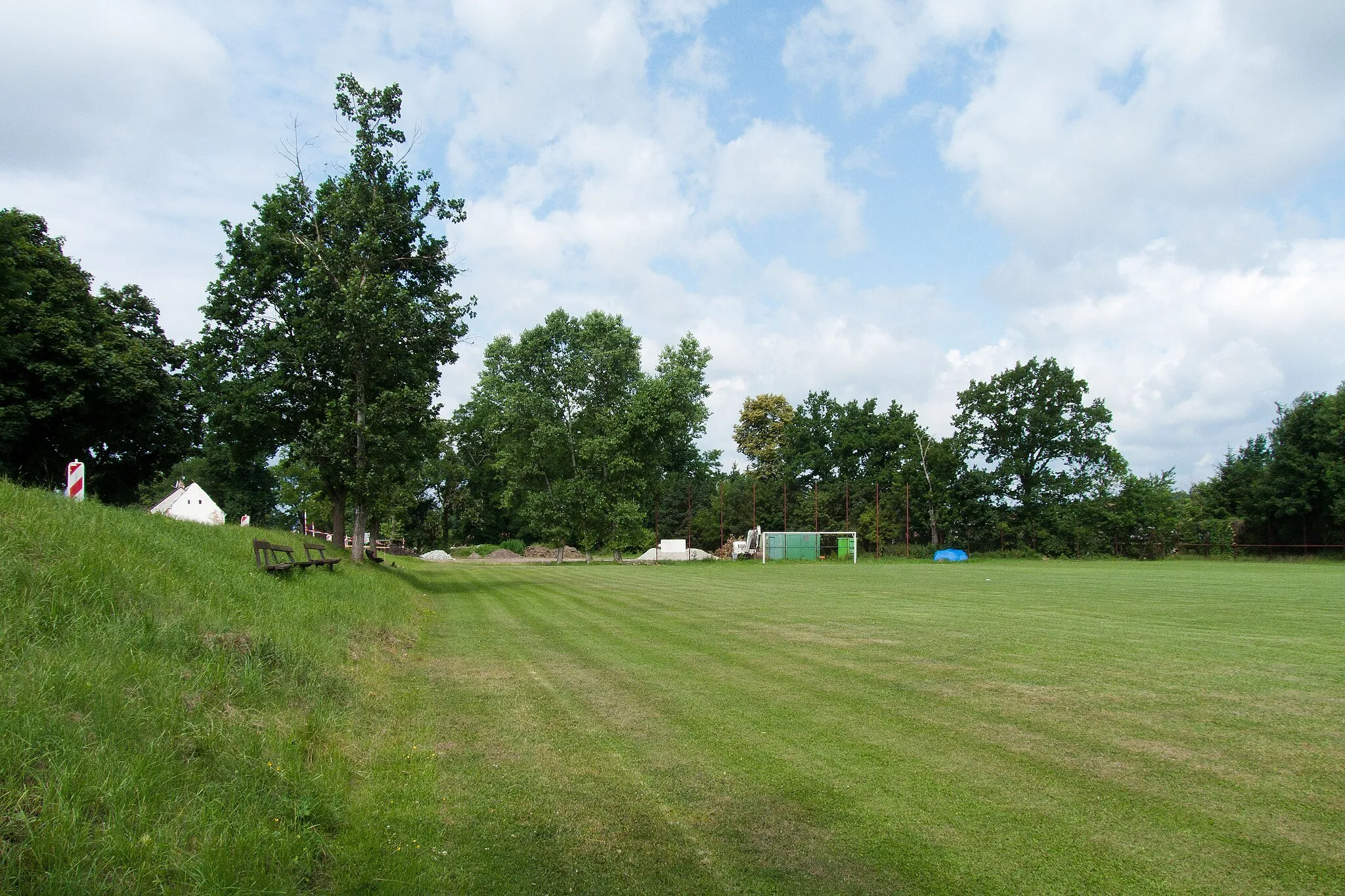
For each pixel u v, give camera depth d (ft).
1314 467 190.19
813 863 15.12
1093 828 16.67
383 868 14.65
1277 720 25.34
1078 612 58.95
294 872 13.88
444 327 83.25
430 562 181.78
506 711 26.68
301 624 32.19
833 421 282.56
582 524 169.27
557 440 168.66
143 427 116.88
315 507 186.50
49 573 22.86
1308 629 48.19
